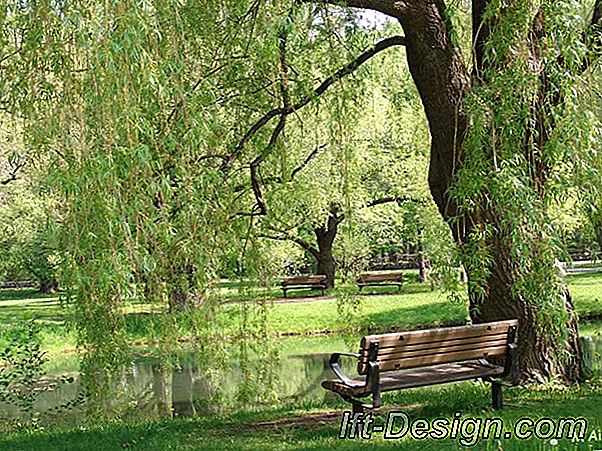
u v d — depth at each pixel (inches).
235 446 219.6
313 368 518.3
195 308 253.4
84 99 169.3
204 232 208.5
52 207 184.9
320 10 275.9
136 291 196.2
